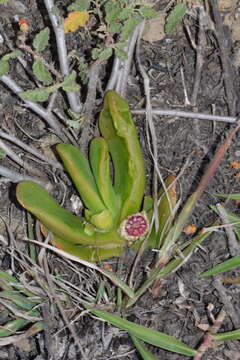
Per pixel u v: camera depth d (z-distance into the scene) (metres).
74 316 0.62
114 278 0.58
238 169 0.66
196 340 0.61
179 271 0.63
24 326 0.63
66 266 0.64
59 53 0.60
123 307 0.61
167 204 0.62
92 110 0.65
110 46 0.58
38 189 0.59
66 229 0.59
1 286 0.62
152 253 0.63
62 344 0.62
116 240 0.61
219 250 0.63
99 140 0.59
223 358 0.60
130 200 0.60
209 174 0.60
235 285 0.62
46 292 0.60
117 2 0.58
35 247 0.64
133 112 0.66
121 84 0.65
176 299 0.62
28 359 0.63
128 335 0.62
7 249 0.63
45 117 0.62
